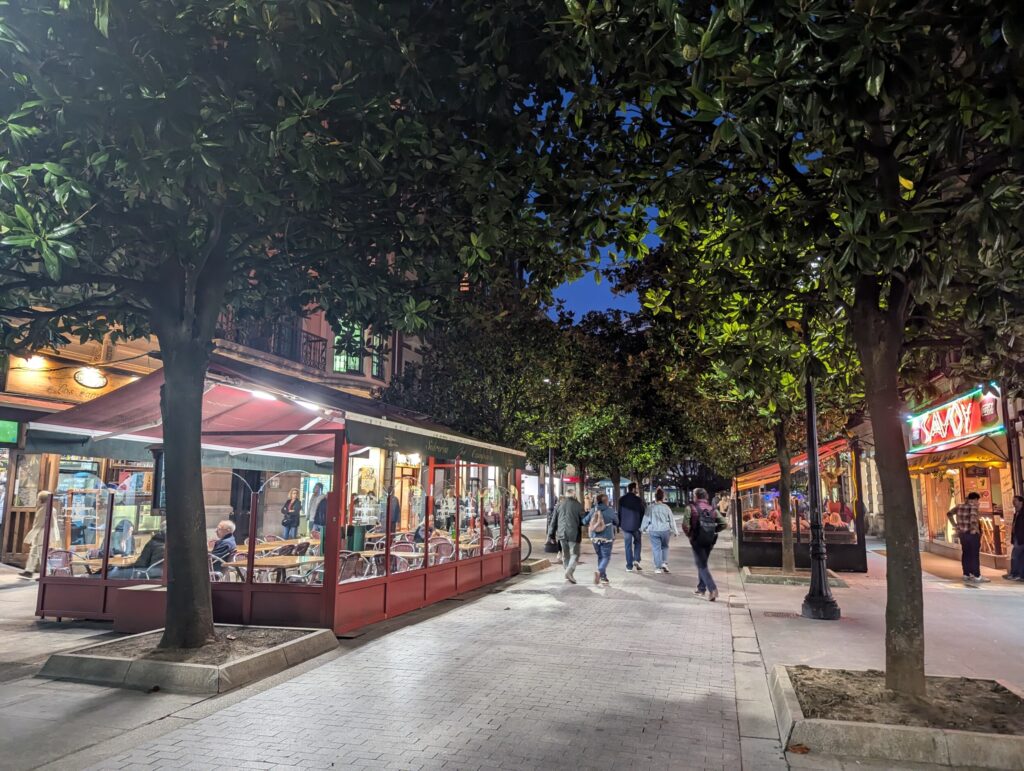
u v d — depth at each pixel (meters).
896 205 4.30
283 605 8.02
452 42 5.76
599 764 4.32
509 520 14.28
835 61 3.67
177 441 6.79
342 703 5.46
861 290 5.44
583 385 18.34
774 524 16.25
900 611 5.16
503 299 15.12
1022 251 4.28
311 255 7.25
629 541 15.14
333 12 4.57
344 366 21.25
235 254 7.19
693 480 51.31
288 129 4.80
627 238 6.21
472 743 4.64
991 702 5.02
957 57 4.78
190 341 6.93
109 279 6.84
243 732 4.82
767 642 7.82
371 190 6.58
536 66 5.82
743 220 5.05
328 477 12.12
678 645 7.63
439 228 7.05
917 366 7.05
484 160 6.05
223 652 6.42
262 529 12.89
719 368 7.19
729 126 3.96
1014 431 14.69
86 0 4.03
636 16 4.48
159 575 8.87
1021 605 10.41
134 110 4.37
